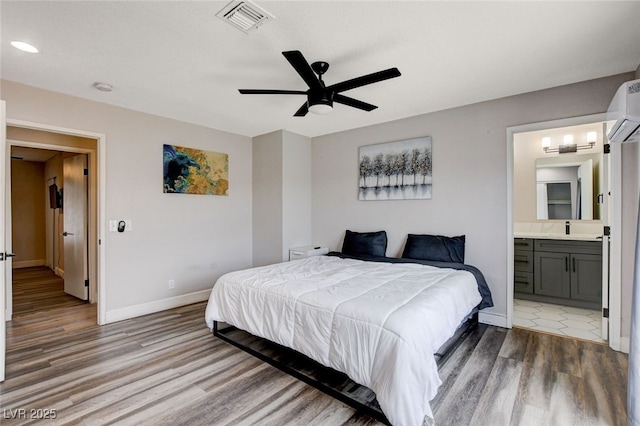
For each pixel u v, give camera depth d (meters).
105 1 1.77
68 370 2.38
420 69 2.62
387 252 4.10
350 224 4.50
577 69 2.62
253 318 2.54
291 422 1.80
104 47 2.27
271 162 4.66
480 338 2.96
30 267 6.66
